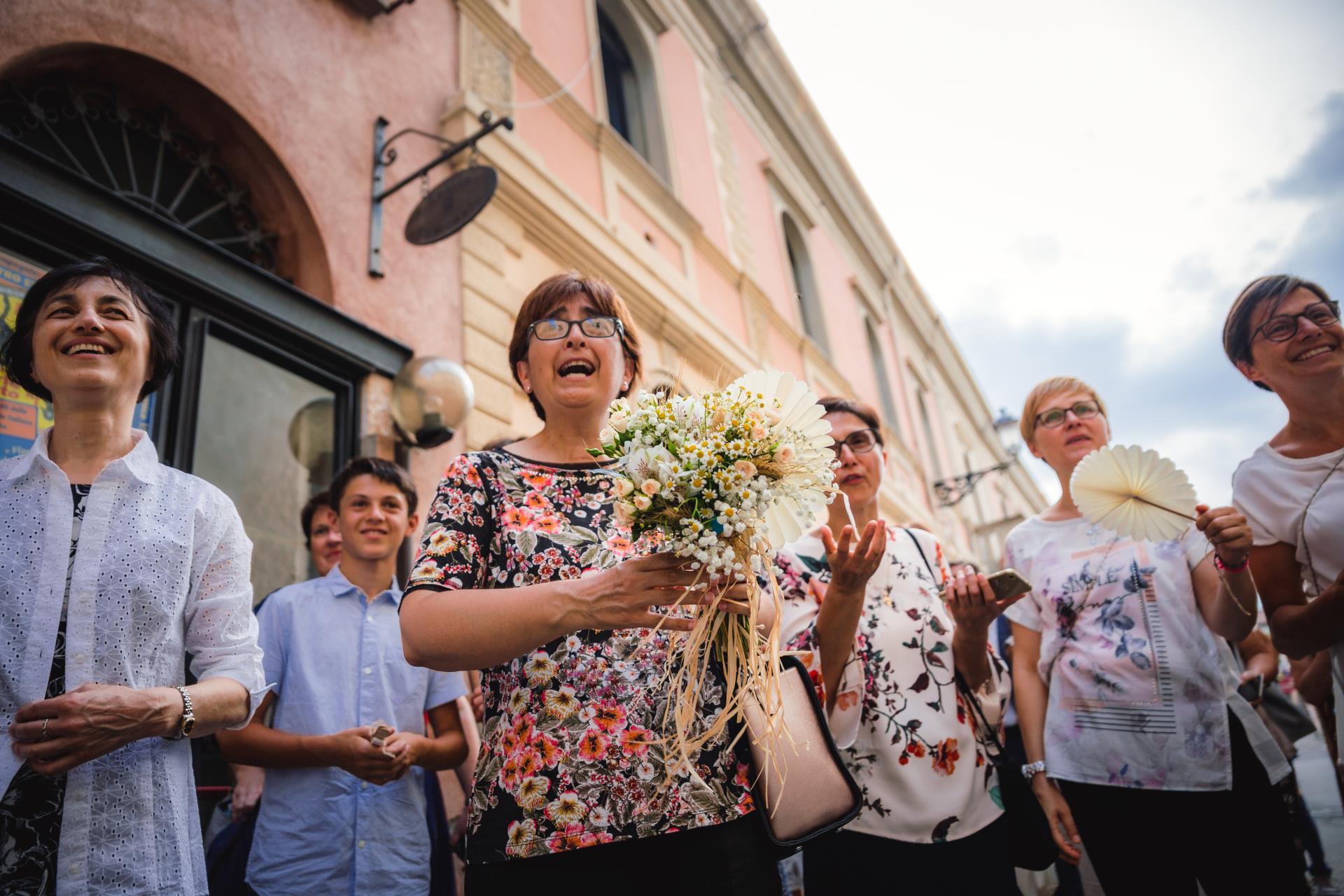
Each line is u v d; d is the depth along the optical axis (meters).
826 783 1.46
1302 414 2.12
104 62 3.19
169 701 1.37
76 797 1.30
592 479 1.57
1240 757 2.05
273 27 3.92
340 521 2.56
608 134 7.04
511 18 6.13
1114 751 2.13
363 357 3.90
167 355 1.70
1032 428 2.69
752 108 11.88
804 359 10.59
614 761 1.30
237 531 1.68
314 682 2.28
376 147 4.37
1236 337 2.22
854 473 2.43
